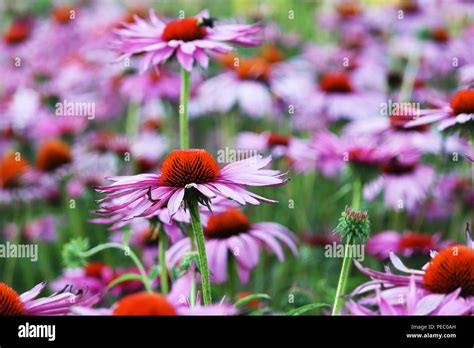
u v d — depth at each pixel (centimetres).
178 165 91
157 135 165
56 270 148
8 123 176
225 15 243
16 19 224
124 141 150
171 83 165
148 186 91
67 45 211
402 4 199
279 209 145
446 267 90
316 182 164
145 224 116
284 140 139
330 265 125
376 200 133
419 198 128
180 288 97
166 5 244
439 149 122
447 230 146
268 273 129
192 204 91
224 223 109
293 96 157
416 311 88
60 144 150
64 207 152
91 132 182
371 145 119
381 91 174
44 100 178
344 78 158
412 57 179
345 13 219
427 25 182
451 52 177
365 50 196
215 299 110
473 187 135
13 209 153
